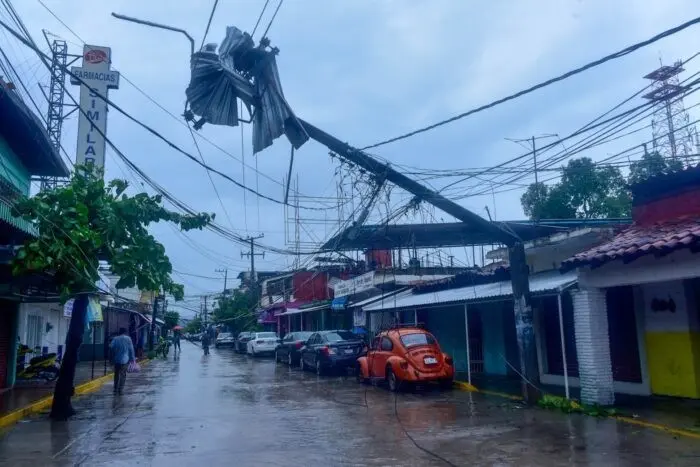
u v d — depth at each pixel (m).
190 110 12.41
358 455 9.01
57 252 10.91
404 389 17.67
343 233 16.22
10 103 13.45
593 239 15.42
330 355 23.33
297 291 45.28
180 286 13.09
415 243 25.19
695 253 10.08
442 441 9.86
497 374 20.00
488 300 15.95
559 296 13.18
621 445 9.01
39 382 20.20
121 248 12.55
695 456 8.20
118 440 10.61
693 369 12.54
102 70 20.89
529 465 8.06
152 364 34.03
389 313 27.56
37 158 17.14
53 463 8.84
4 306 18.41
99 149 20.42
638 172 18.84
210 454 9.33
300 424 12.02
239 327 60.59
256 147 12.92
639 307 13.91
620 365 14.36
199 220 13.52
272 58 12.70
